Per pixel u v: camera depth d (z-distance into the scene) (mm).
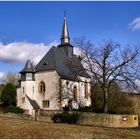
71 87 63594
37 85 64812
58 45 73062
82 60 49188
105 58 48125
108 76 48094
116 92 58656
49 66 63688
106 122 45844
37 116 54281
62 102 60719
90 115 47375
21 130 23844
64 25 73750
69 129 27672
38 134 22422
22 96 64375
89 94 66000
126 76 47438
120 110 58250
